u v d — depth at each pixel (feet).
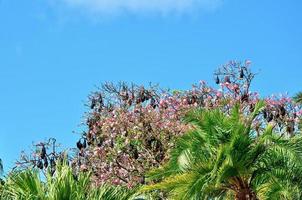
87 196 63.87
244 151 67.31
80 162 99.35
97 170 99.91
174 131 97.50
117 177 97.81
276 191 68.39
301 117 91.97
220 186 69.72
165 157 94.99
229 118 68.33
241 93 99.50
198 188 66.54
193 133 69.77
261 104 71.05
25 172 64.13
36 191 63.21
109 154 99.60
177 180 66.74
